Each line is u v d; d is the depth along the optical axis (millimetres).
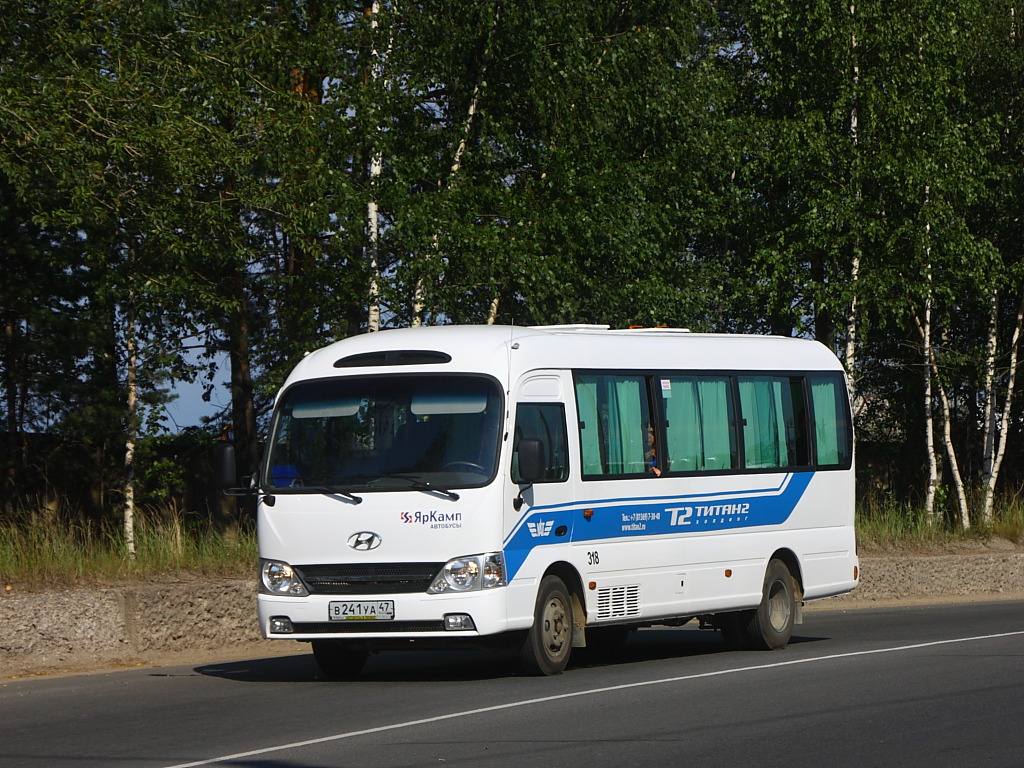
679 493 23469
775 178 48250
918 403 56188
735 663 21859
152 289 35062
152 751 14453
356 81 37719
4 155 29578
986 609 34250
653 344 23875
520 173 40531
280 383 38562
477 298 38688
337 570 19906
